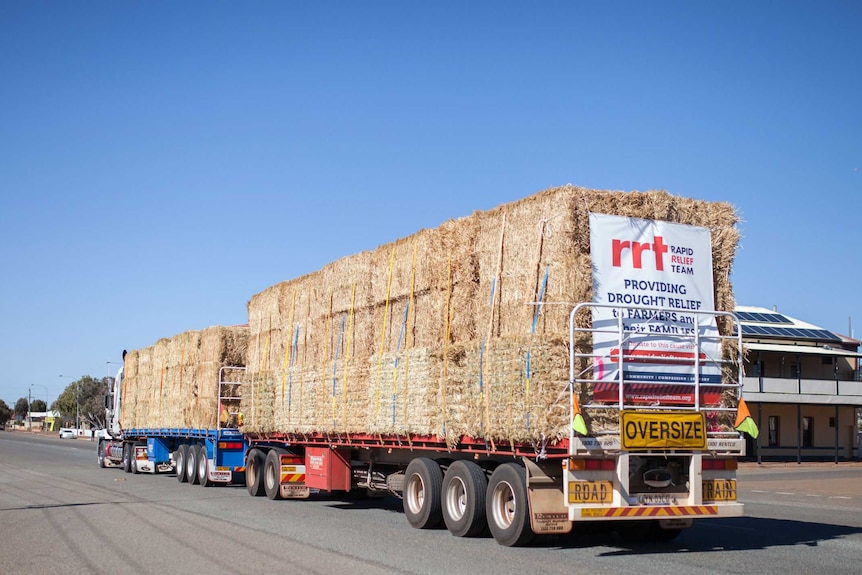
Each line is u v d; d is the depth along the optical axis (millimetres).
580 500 9883
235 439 21125
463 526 11578
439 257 12523
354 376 14461
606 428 10023
